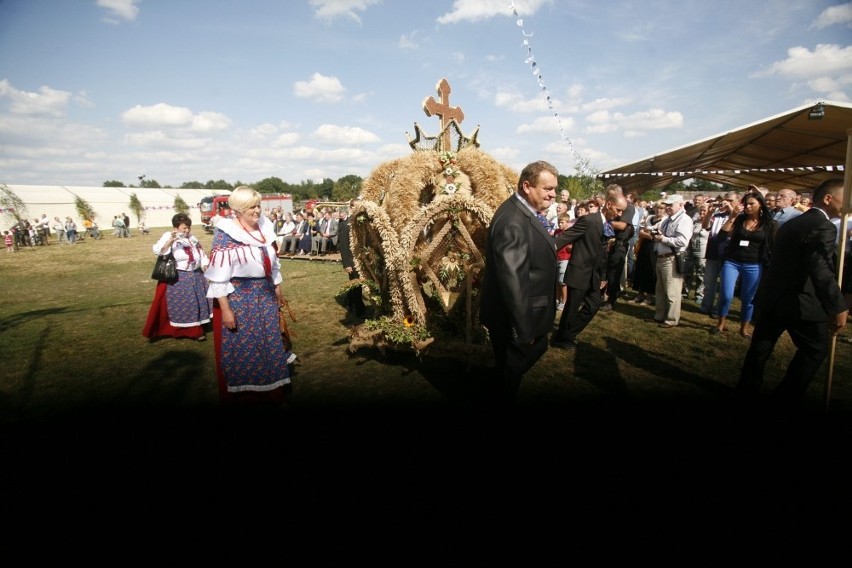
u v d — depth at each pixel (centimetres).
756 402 368
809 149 1041
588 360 488
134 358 543
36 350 582
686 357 492
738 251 545
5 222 3534
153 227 5391
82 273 1374
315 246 1623
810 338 328
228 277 337
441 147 538
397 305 463
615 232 645
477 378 443
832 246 303
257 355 356
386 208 480
